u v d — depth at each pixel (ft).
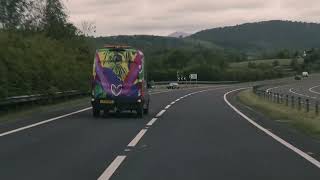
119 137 60.23
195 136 62.08
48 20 211.00
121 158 44.01
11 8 174.70
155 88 336.08
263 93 177.68
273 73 577.02
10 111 100.12
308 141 57.72
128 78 92.58
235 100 177.27
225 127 74.95
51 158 43.80
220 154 46.88
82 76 168.04
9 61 107.96
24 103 114.52
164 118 92.12
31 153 46.68
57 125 75.25
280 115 98.07
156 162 42.01
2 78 98.58
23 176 35.58
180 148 50.85
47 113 100.63
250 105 142.00
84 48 197.88
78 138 58.75
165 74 462.60
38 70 123.95
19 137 59.21
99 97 92.58
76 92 158.81
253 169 38.93
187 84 433.89
